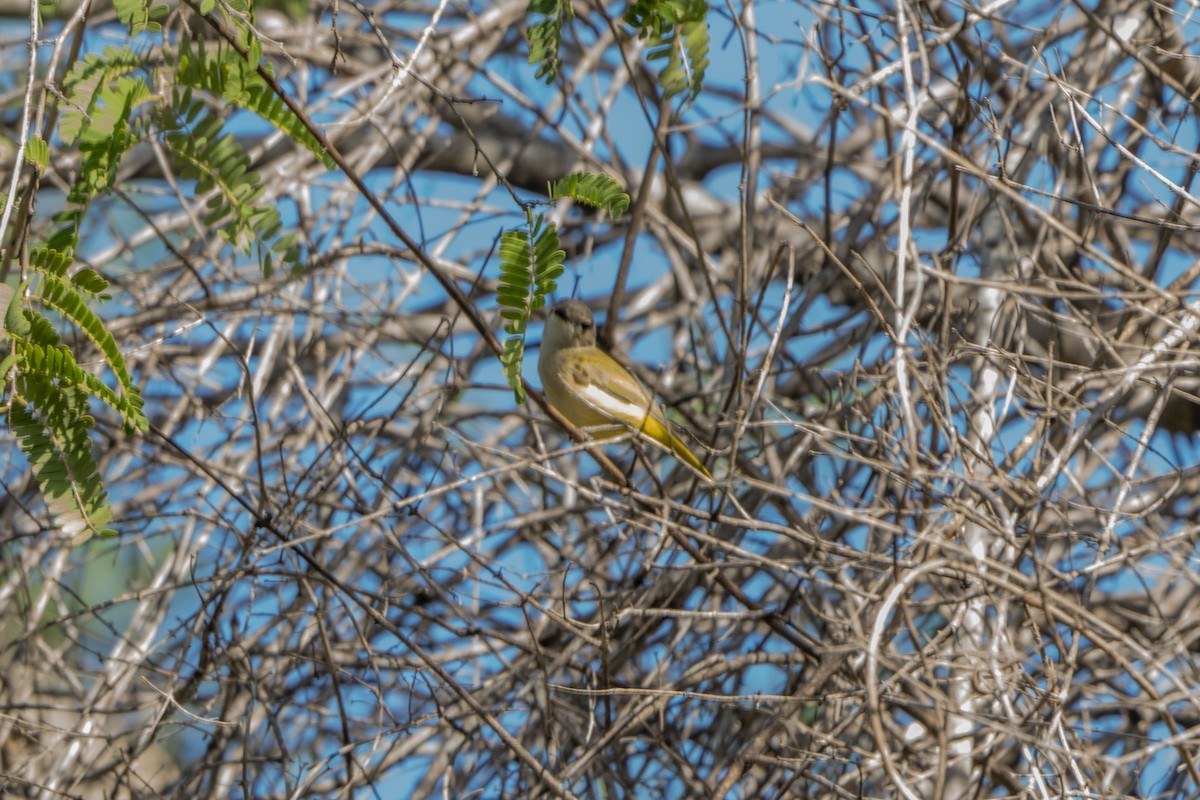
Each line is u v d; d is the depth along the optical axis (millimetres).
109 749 12516
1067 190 12477
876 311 8758
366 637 12375
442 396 10820
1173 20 12406
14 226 8609
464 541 12641
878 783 10875
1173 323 8289
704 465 11883
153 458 12922
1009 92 14188
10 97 13953
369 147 14883
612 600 11711
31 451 7223
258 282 13594
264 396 15125
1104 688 9758
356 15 16141
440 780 12055
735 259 15914
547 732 10227
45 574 12922
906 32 9312
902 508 9203
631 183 15109
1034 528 8734
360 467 10695
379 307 14055
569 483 9016
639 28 9852
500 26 15750
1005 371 9945
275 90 8406
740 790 11445
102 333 7348
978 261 12273
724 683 12031
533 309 8531
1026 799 8586
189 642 10977
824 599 11398
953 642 9422
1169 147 9086
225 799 12008
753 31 12070
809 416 11648
